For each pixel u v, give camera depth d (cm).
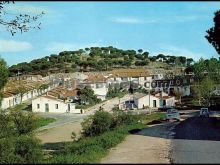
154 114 7200
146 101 10319
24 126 4191
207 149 2805
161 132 3966
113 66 19712
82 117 8638
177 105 10269
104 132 3922
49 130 6303
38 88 12500
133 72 14738
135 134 3769
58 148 3859
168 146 2933
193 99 10594
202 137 3550
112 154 2494
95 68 18788
